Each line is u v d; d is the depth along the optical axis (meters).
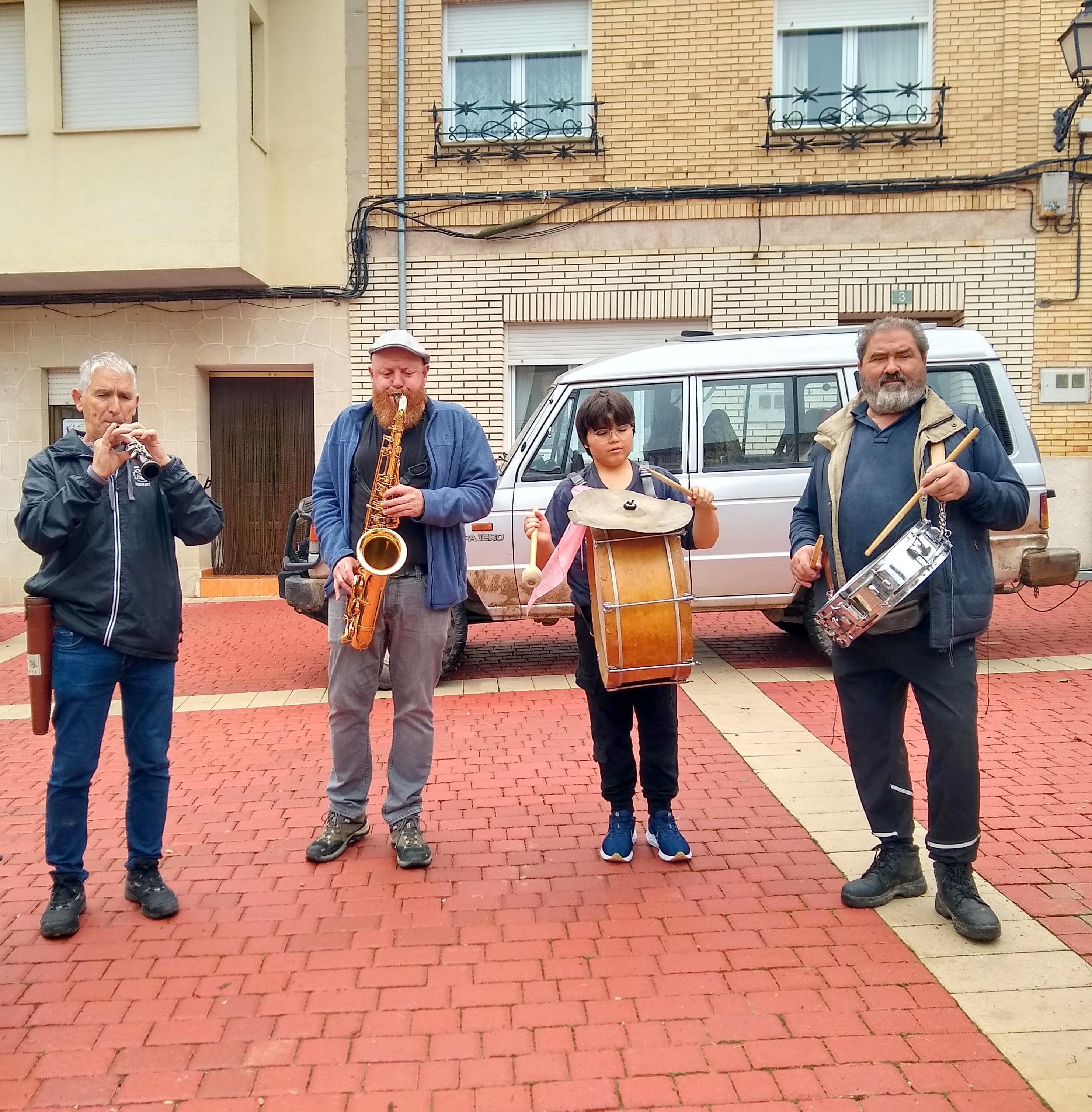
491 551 7.39
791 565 3.90
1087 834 4.38
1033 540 7.23
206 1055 2.95
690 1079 2.79
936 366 7.27
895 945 3.48
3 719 7.04
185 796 5.22
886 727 3.78
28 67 10.97
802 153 11.27
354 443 4.23
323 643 9.49
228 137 10.83
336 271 11.76
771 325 11.38
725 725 6.20
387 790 5.10
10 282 11.43
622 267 11.49
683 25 11.29
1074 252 11.03
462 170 11.60
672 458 7.42
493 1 11.56
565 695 7.16
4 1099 2.77
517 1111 2.68
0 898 4.05
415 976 3.36
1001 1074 2.77
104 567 3.67
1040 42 10.92
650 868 4.16
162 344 11.91
